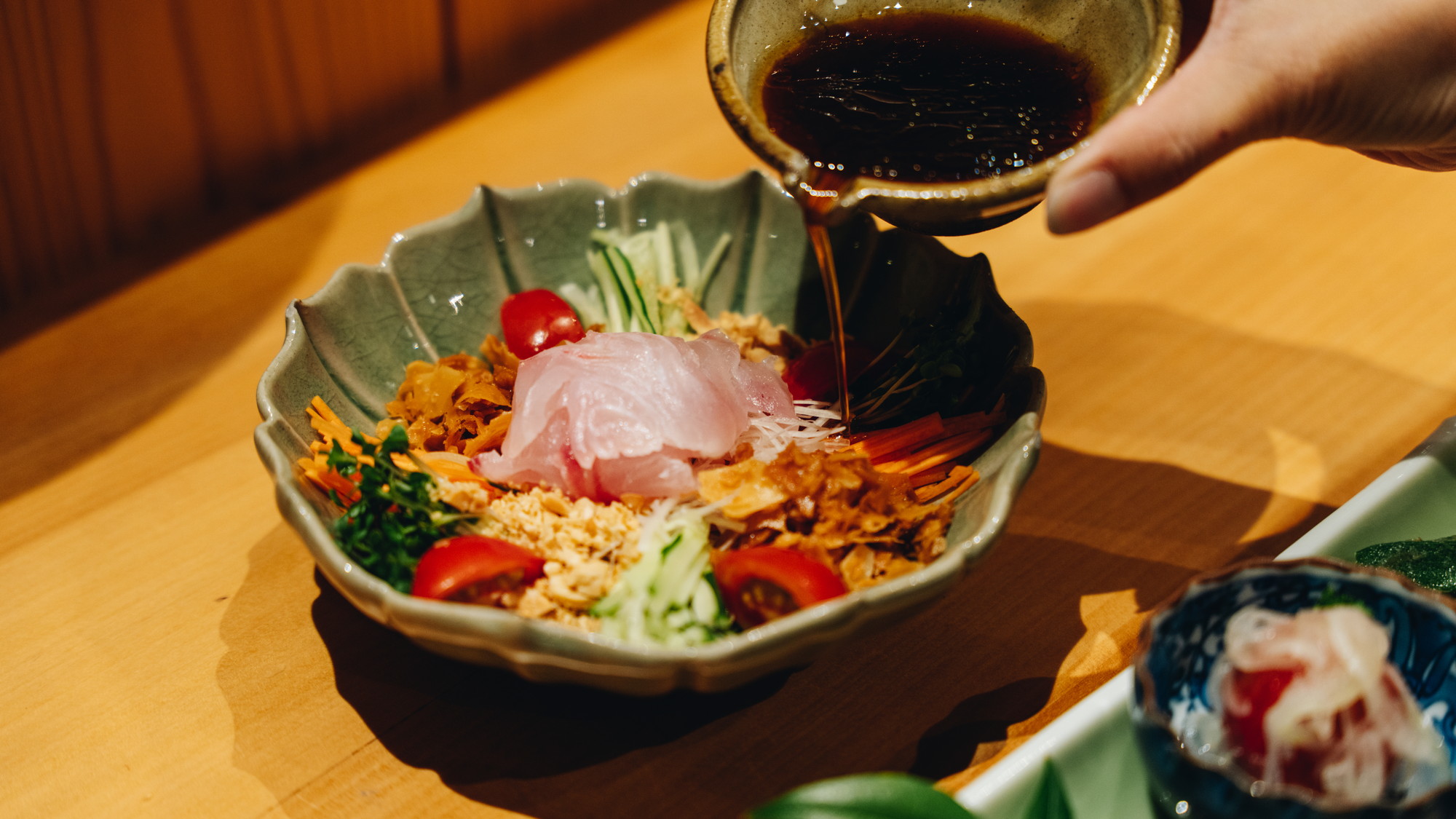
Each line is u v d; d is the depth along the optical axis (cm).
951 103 54
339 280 59
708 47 53
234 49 71
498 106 79
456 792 52
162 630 56
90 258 71
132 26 68
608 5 89
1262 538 58
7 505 60
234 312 67
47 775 52
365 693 54
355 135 77
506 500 56
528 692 54
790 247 63
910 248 61
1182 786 48
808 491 55
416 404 59
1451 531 56
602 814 52
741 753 53
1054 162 50
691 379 57
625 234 64
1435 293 67
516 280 63
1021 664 55
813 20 56
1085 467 61
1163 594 57
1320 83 51
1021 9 56
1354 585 50
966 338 59
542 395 56
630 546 54
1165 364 64
